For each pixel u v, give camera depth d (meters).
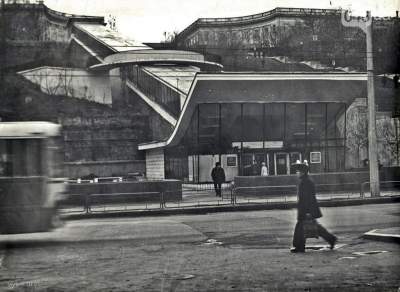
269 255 11.78
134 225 18.03
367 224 17.03
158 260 11.49
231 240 14.25
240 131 36.28
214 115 35.69
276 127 36.69
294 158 37.16
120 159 44.69
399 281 8.94
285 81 34.62
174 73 44.69
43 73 47.78
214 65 43.88
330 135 37.56
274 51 41.75
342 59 40.19
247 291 8.45
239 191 26.78
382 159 38.44
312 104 36.38
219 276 9.61
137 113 46.09
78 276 9.97
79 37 47.47
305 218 12.12
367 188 28.50
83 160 44.25
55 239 15.04
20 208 15.67
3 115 46.56
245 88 34.50
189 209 22.34
